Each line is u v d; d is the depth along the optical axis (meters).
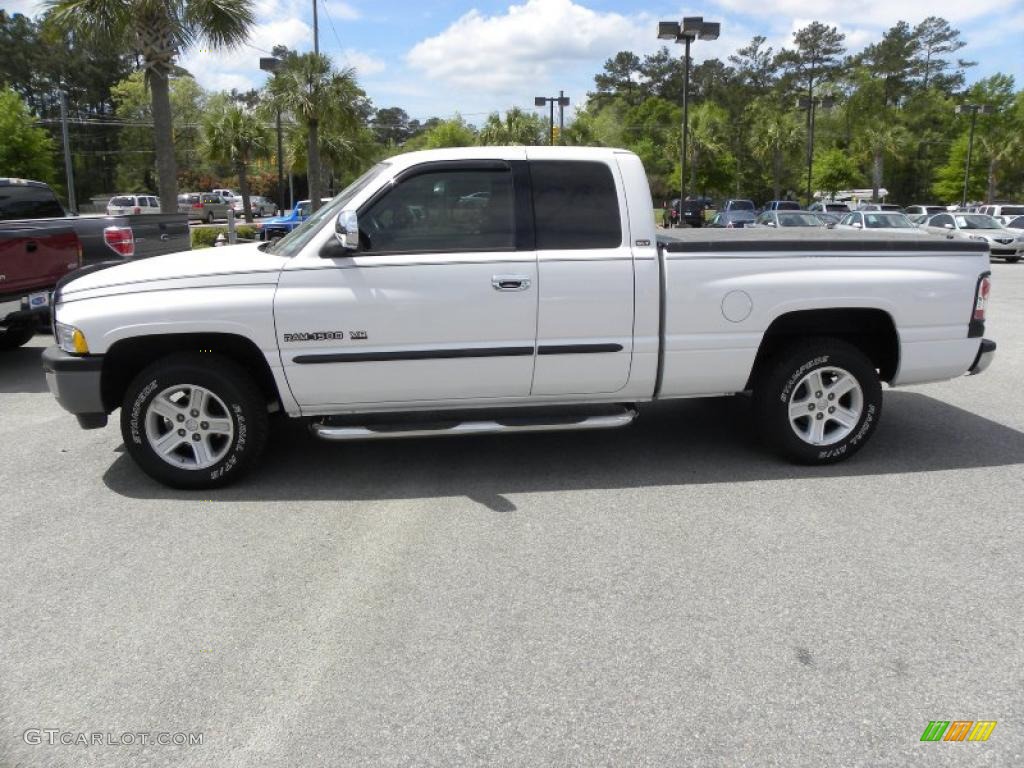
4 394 7.65
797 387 5.21
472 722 2.81
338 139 39.72
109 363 4.88
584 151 5.00
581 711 2.86
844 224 24.89
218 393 4.86
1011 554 4.05
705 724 2.79
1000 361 8.86
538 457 5.60
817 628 3.39
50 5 14.84
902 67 86.06
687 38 23.33
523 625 3.42
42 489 5.09
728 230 6.12
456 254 4.79
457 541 4.25
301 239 4.95
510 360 4.89
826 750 2.66
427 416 5.13
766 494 4.88
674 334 5.00
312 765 2.62
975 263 5.32
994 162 60.59
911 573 3.86
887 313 5.21
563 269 4.83
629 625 3.42
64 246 8.44
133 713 2.89
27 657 3.23
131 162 73.94
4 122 42.69
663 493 4.91
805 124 68.56
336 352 4.78
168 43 15.30
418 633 3.37
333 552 4.14
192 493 4.99
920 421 6.41
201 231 30.77
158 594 3.72
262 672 3.11
